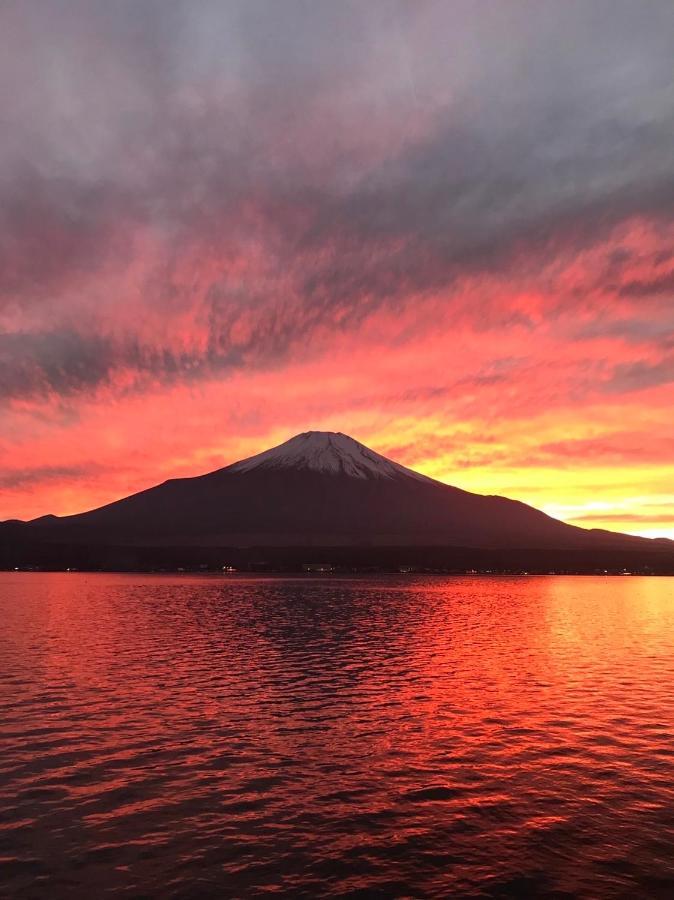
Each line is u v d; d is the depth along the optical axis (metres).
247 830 19.61
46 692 37.66
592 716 33.00
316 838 19.12
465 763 25.66
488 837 19.23
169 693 37.88
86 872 17.05
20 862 17.52
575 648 59.44
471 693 38.59
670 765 25.48
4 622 77.56
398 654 54.81
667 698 37.31
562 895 16.16
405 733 29.77
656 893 16.23
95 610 97.56
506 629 76.75
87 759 25.72
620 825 20.05
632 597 157.75
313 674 44.69
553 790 22.86
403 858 17.98
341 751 27.06
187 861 17.70
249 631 71.69
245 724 31.14
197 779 23.72
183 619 85.12
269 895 16.09
